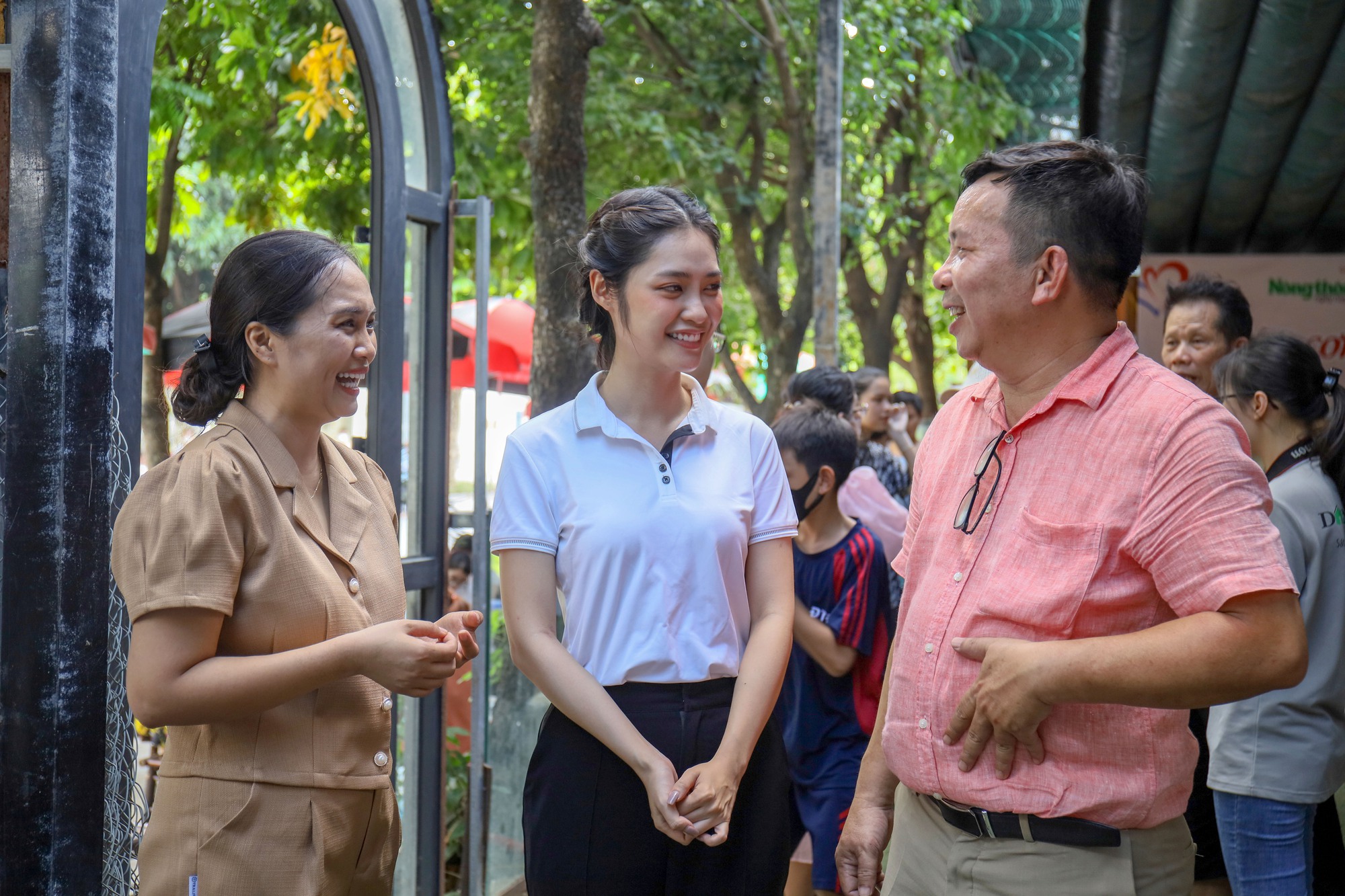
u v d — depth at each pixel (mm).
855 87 9617
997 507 1752
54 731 1606
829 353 7145
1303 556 2742
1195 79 4527
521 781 4008
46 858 1603
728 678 1979
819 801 3045
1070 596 1631
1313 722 2730
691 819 1784
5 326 1854
